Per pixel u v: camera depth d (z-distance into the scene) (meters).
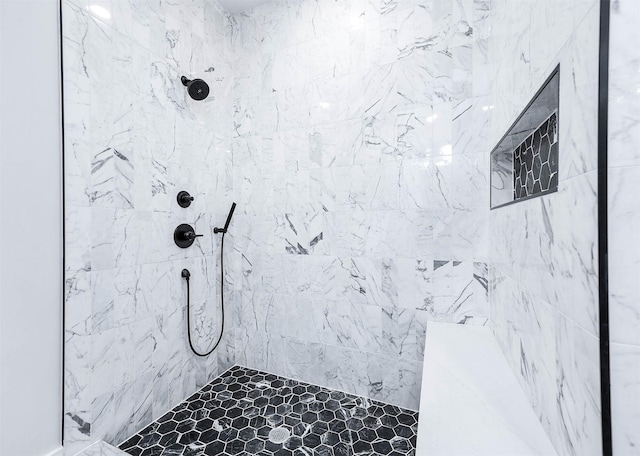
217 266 1.96
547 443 0.73
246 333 2.03
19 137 1.03
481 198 1.46
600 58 0.48
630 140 0.47
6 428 1.00
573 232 0.60
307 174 1.84
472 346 1.27
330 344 1.79
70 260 1.17
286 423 1.49
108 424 1.30
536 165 1.03
